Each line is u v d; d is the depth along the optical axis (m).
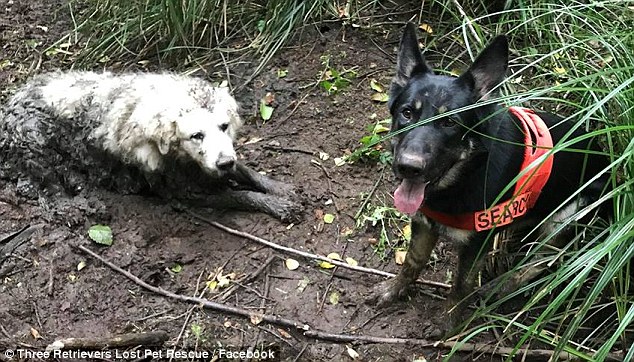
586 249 1.09
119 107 1.33
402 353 1.15
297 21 1.74
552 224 1.19
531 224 1.21
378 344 1.16
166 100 1.29
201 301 1.22
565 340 1.00
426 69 1.05
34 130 1.39
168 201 1.40
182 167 1.37
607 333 1.11
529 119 1.10
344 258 1.30
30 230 1.33
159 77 1.39
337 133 1.55
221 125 1.31
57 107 1.39
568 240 1.21
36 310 1.20
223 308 1.21
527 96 1.09
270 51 1.71
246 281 1.26
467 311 1.21
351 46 1.73
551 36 1.47
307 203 1.40
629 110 1.09
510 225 1.15
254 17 1.80
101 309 1.21
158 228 1.35
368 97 1.61
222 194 1.39
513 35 1.58
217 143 1.28
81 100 1.38
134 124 1.30
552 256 1.13
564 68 1.41
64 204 1.38
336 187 1.43
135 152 1.33
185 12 1.73
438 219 1.08
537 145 1.05
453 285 1.15
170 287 1.26
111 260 1.29
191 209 1.40
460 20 1.65
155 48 1.79
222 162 1.27
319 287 1.25
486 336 1.17
